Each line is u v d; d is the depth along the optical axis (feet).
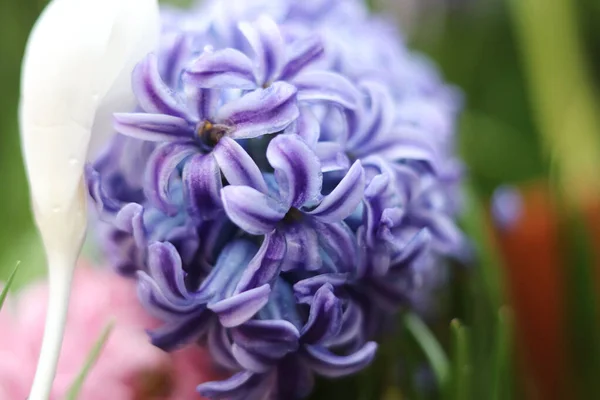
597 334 0.97
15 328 0.88
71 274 0.73
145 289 0.71
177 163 0.71
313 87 0.74
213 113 0.71
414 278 0.81
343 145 0.76
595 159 1.26
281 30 0.80
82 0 0.72
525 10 1.29
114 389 0.85
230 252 0.73
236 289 0.71
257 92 0.71
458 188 0.96
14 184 1.20
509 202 1.09
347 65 0.84
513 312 1.01
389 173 0.75
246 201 0.69
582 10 1.42
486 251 0.97
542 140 1.30
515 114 1.57
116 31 0.72
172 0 1.37
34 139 0.71
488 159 1.42
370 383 0.87
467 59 1.57
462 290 0.97
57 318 0.72
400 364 0.91
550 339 1.07
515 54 1.60
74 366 0.85
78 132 0.71
